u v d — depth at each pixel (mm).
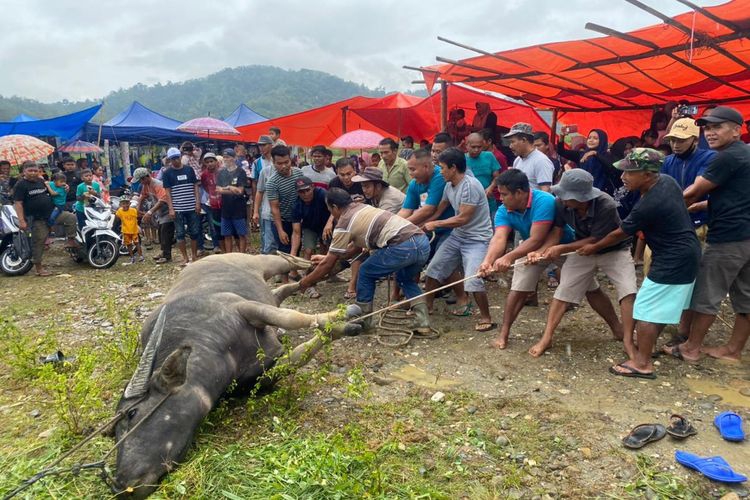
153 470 3256
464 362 5422
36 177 9211
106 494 3357
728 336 5930
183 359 3506
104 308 7379
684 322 5660
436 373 5191
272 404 4395
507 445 3980
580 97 11766
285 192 7746
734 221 4910
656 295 4797
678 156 6223
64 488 3414
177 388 3574
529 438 4062
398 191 7273
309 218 7730
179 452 3422
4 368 5250
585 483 3582
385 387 4887
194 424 3568
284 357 4535
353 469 3564
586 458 3826
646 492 3480
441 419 4320
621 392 4746
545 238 5406
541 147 8500
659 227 4703
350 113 16188
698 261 4730
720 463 3652
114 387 4707
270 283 8531
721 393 4707
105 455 3582
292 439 3967
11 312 7285
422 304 6098
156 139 23531
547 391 4793
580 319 6559
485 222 6211
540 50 7324
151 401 3492
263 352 4367
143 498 3219
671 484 3514
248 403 4227
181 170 9773
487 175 8305
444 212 6598
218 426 4102
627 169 4648
